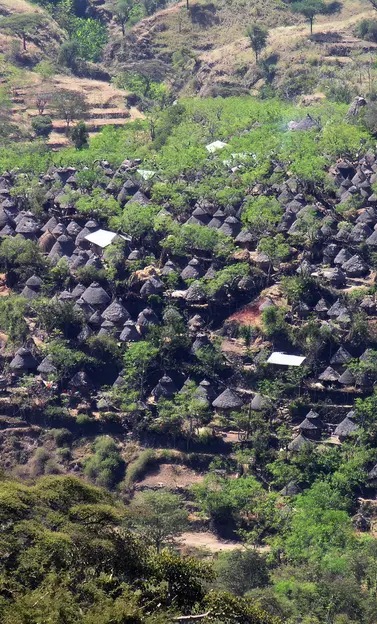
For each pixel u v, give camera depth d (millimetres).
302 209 154375
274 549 98500
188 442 120562
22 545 71562
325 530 97812
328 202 162125
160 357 129000
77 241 155500
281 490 111812
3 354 133375
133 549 74000
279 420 121375
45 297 142125
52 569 69562
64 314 135500
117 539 74062
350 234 147750
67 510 76000
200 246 147000
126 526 77188
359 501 110062
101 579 69562
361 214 154000
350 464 112000
